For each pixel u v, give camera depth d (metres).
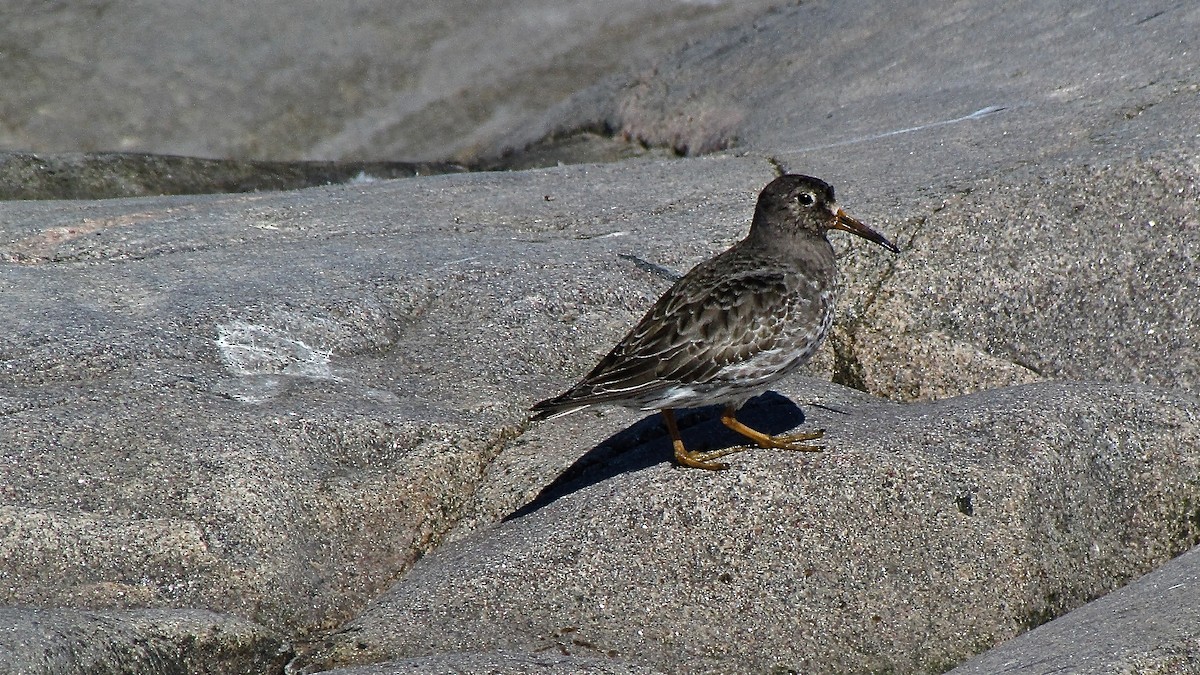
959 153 15.34
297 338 12.61
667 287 13.59
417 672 8.82
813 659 9.80
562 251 14.17
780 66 20.91
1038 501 10.62
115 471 10.56
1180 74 15.95
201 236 15.09
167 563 9.98
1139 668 8.59
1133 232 13.53
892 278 13.70
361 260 14.05
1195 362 13.04
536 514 10.80
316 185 20.83
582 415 12.23
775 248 11.38
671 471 10.77
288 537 10.39
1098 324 13.36
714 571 10.12
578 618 9.85
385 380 12.33
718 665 9.69
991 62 18.17
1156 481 11.34
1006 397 11.78
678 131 20.94
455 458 11.34
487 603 9.93
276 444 11.01
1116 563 10.97
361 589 10.45
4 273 13.83
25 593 9.70
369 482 10.99
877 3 21.69
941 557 10.24
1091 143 14.63
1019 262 13.62
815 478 10.56
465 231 15.21
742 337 10.83
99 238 14.94
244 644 9.36
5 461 10.52
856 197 14.48
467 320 13.15
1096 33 17.88
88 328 12.39
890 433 11.14
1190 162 13.64
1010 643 9.59
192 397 11.52
